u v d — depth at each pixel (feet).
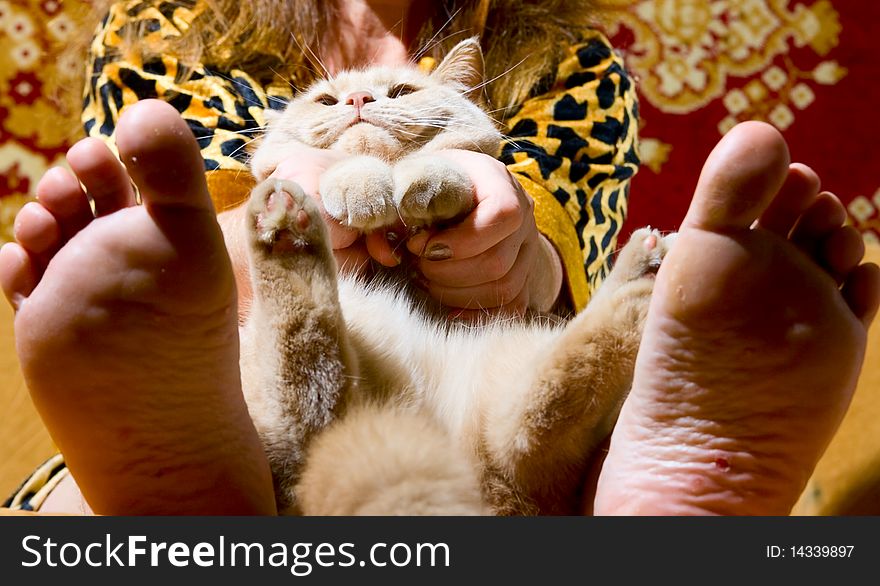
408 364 3.79
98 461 2.95
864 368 6.08
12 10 9.09
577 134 5.81
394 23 6.18
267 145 5.00
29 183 9.08
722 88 10.16
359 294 4.00
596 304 3.33
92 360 2.77
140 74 5.60
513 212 3.91
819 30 10.44
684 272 2.84
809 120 10.24
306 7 5.99
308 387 3.39
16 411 6.56
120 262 2.69
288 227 3.27
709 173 2.74
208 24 6.04
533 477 3.45
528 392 3.34
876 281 2.92
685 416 3.01
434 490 2.88
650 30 10.17
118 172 2.77
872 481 5.36
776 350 2.84
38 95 9.11
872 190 10.25
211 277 2.76
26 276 2.82
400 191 3.73
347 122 4.73
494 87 6.09
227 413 3.02
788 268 2.80
